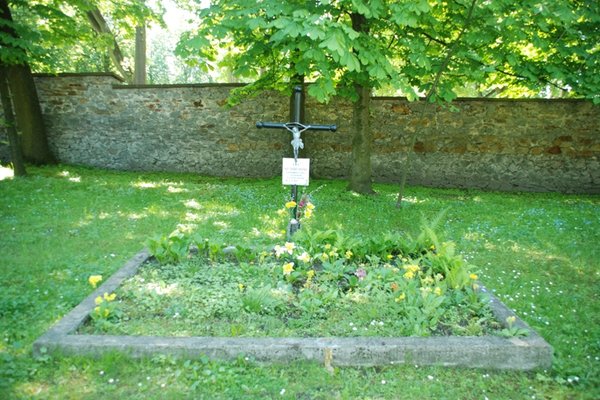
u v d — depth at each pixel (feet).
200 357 8.80
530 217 24.03
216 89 38.14
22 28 27.55
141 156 39.37
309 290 11.29
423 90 23.82
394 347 8.93
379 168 38.14
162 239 13.82
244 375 8.47
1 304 10.82
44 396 7.71
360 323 10.12
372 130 37.81
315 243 14.03
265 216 21.54
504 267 15.71
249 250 13.93
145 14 39.47
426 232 15.03
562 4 20.30
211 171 39.27
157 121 38.96
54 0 33.50
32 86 36.68
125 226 19.17
